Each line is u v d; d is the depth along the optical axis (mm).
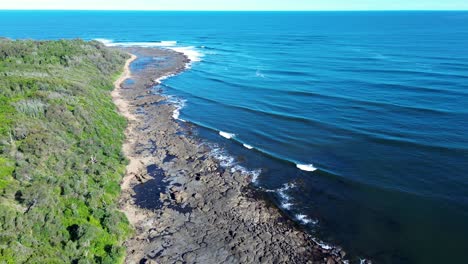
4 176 26188
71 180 29328
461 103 53188
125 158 37688
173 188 33281
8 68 55469
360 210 30078
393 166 36562
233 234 27172
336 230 27750
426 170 35500
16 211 23312
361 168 36500
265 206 30750
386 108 52469
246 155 40156
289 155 39812
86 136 38469
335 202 31266
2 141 29906
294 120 49656
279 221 28812
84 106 44094
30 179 27078
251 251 25453
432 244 26016
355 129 45594
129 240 26281
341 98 57969
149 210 30047
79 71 64875
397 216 29172
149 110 54656
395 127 45594
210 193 32594
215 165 37844
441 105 52688
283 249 25703
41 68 58875
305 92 61875
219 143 43375
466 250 25312
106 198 29953
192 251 25438
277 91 63406
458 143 40500
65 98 44312
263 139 44188
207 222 28594
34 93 42781
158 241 26359
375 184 33562
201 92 64188
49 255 21500
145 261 24297
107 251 24297
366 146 41094
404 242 26328
